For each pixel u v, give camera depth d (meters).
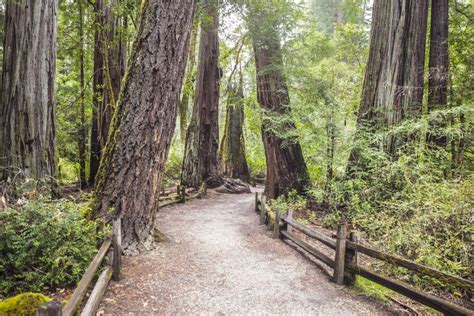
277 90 10.51
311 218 8.05
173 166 19.09
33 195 5.58
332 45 12.45
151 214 5.81
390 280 3.83
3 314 2.65
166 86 5.57
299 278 4.77
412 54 7.77
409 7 7.74
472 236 4.68
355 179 7.35
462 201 4.96
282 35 10.85
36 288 3.73
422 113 7.64
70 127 12.87
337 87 10.48
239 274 4.87
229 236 7.08
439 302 3.22
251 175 23.05
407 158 6.31
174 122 5.97
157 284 4.34
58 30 12.62
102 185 5.48
